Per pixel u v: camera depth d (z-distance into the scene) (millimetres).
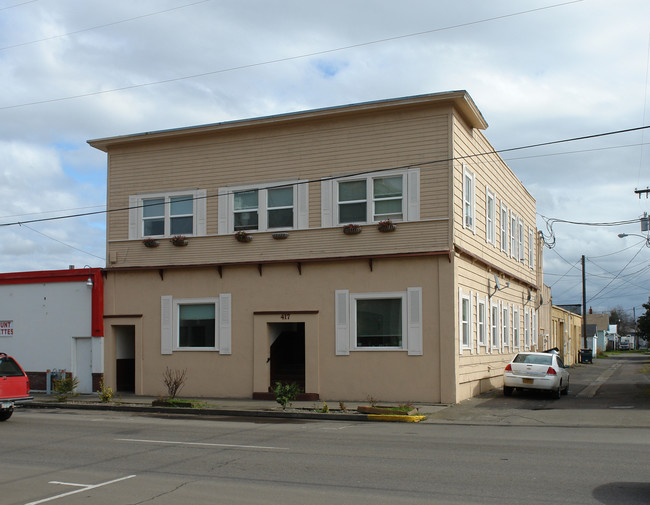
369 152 22359
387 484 9281
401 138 21984
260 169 23891
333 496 8633
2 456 12078
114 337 25797
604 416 17734
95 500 8641
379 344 21812
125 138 25500
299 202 23156
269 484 9422
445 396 20734
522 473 9883
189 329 24719
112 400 23219
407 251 21500
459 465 10578
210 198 24578
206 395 23938
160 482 9664
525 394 24000
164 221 25344
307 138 23312
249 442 13508
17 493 9086
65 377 25922
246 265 23656
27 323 27125
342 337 22156
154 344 24953
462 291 22141
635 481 9297
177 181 25203
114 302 25766
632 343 141625
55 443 13594
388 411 18203
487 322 26062
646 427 15703
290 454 11891
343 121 22828
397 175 21953
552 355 23500
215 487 9281
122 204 26062
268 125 23750
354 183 22531
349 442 13359
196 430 15703
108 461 11438
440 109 21609
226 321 23891
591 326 85438
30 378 26750
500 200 29531
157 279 25156
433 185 21438
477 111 22766
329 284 22500
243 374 23484
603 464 10531
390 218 21938
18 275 27406
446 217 21172
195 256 24578
